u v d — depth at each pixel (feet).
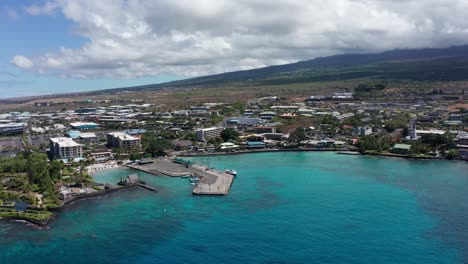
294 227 634.84
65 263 533.55
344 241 584.81
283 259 535.60
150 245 580.30
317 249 561.43
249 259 536.42
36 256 552.00
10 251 566.77
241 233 615.98
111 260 539.70
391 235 601.62
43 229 641.81
